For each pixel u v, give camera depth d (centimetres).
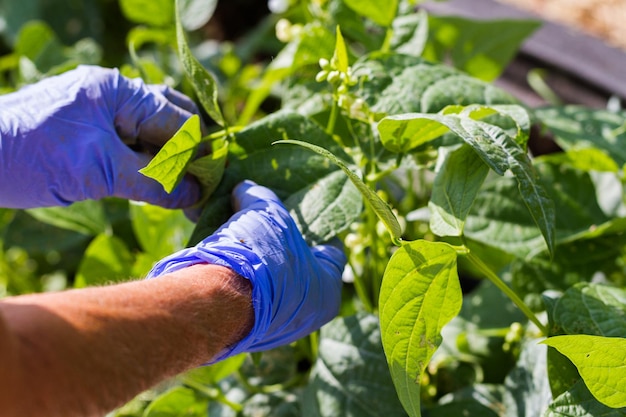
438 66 134
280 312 112
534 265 147
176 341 88
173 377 94
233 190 127
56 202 129
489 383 156
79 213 189
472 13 245
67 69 173
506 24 192
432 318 106
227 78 247
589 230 149
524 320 153
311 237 122
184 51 116
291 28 170
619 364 100
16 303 80
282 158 127
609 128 166
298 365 166
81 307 82
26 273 236
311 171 126
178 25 117
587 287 121
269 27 251
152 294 90
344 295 171
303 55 148
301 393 151
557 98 224
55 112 122
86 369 78
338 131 143
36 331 76
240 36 312
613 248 145
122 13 321
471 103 130
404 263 102
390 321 104
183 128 108
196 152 119
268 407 153
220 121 121
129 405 176
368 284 174
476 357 158
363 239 148
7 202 129
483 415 138
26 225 222
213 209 128
